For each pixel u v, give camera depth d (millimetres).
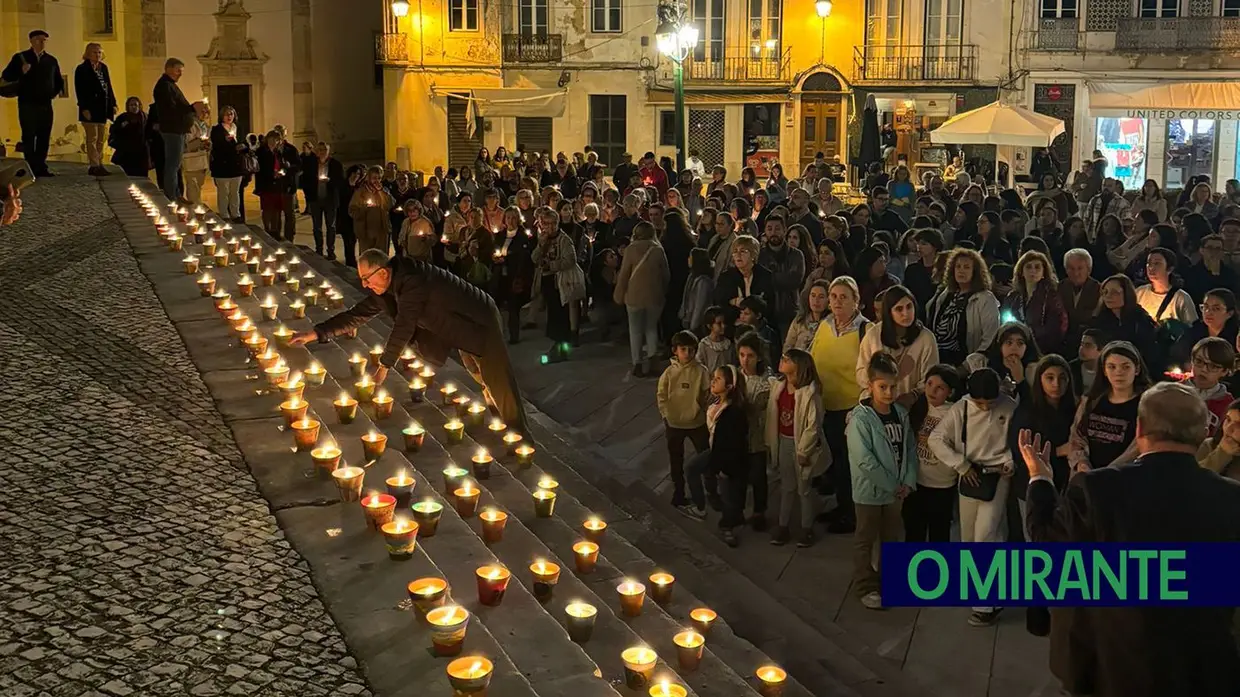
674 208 15039
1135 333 9609
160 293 10281
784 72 35219
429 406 8523
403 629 4547
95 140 17875
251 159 18469
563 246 15125
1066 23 33594
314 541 5367
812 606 8000
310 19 38656
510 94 35906
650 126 36250
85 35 31078
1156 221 14016
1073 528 4277
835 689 6477
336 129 40156
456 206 17766
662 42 23703
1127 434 6984
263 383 7762
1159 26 33156
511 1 36500
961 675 7016
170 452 6500
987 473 7598
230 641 4418
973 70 34219
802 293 11961
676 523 9344
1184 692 4109
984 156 33562
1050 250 14391
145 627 4492
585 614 5242
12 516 5508
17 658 4207
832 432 9258
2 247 12172
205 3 35906
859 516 7965
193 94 35969
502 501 7098
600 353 15609
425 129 36906
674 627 5797
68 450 6426
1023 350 8430
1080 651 4398
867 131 30016
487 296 8375
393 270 8102
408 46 36469
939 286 10750
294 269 12570
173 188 16938
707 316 10609
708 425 9242
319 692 4094
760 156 35812
